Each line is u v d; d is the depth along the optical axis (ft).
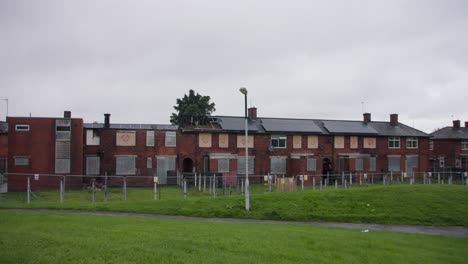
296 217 76.84
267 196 90.48
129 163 154.40
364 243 51.90
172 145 159.53
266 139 170.19
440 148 225.76
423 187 104.37
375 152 187.11
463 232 70.08
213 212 78.02
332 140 179.83
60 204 83.51
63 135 137.28
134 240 46.19
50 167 135.23
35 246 42.11
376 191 97.60
